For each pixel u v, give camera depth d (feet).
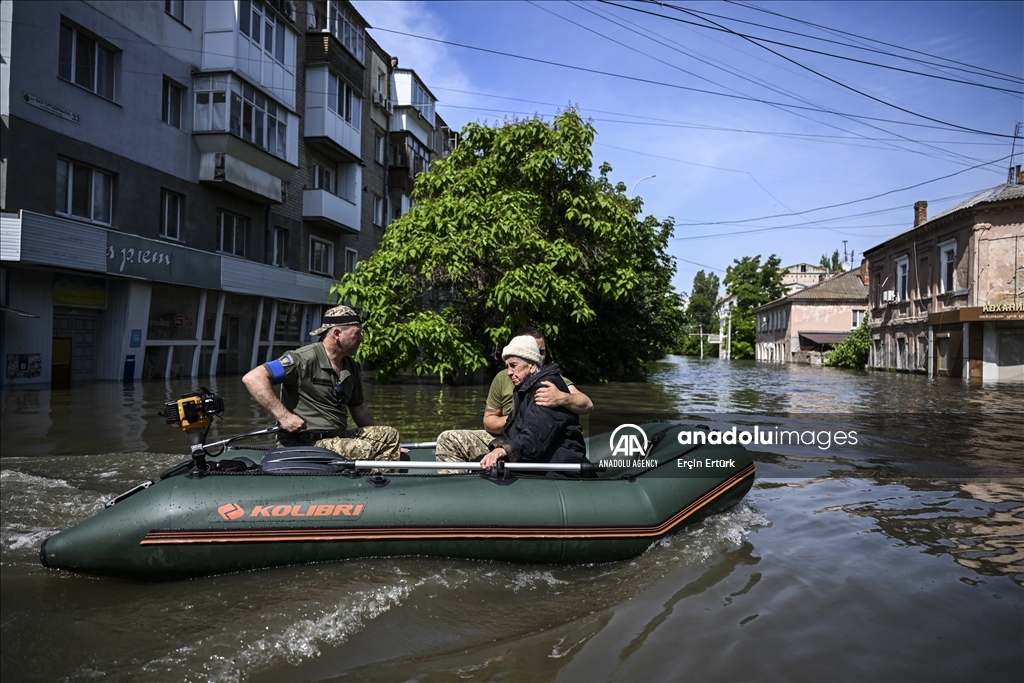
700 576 10.96
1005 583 10.63
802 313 145.89
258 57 58.90
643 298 66.03
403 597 9.84
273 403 12.44
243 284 58.13
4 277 39.50
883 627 9.04
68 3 42.16
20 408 29.89
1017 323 69.77
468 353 41.09
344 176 78.79
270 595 9.80
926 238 83.05
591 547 11.82
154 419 26.94
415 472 12.88
